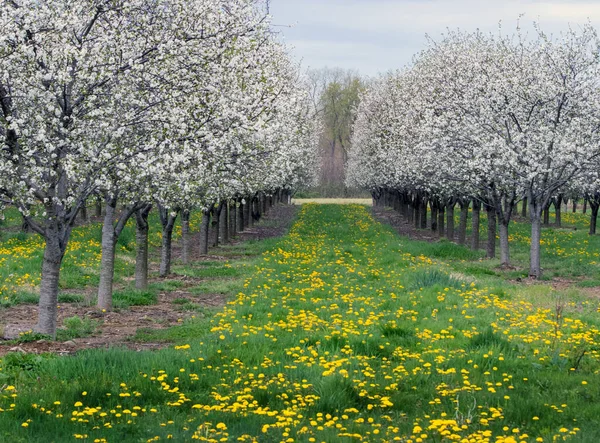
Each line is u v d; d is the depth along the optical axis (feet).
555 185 84.48
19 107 42.24
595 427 26.81
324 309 53.78
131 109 45.32
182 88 48.52
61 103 43.39
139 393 31.22
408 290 63.77
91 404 30.25
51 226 45.03
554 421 28.17
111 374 34.35
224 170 60.34
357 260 91.25
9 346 42.57
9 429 26.18
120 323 53.11
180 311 59.11
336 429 26.71
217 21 54.24
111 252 58.80
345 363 36.91
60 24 41.57
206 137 48.24
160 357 36.65
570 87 84.53
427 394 32.30
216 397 30.55
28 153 39.96
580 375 35.65
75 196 44.52
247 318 51.55
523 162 85.25
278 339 43.29
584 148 80.79
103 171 43.34
